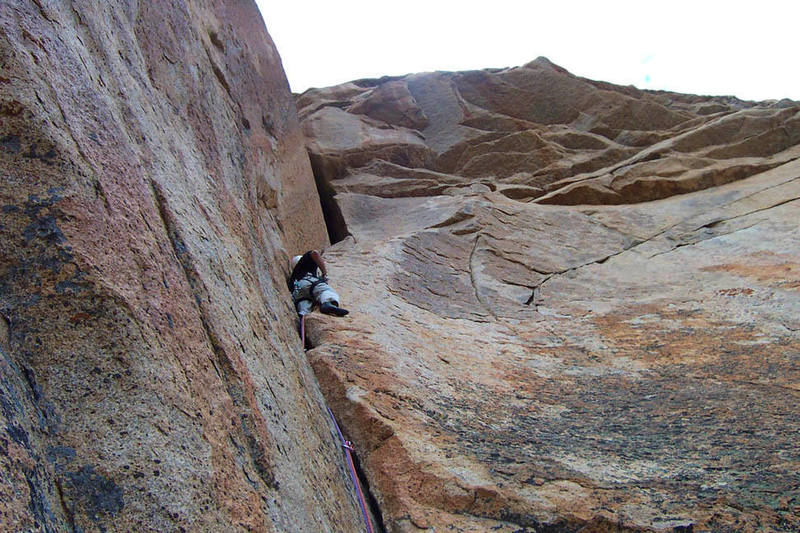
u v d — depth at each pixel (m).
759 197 9.43
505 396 4.57
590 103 13.97
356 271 7.39
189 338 2.10
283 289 5.14
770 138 11.58
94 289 1.81
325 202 11.57
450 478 3.14
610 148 12.81
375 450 3.51
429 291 7.23
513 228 9.39
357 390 4.00
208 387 2.04
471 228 9.14
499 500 2.96
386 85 14.48
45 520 1.33
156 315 1.99
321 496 2.43
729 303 6.39
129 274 1.99
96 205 2.02
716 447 3.42
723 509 2.71
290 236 8.09
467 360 5.29
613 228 9.45
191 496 1.66
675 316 6.34
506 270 8.13
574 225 9.67
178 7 4.71
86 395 1.65
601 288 7.57
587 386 4.84
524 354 5.67
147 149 2.71
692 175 10.68
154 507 1.56
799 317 5.68
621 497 2.90
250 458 2.04
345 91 15.43
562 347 5.86
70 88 2.25
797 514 2.64
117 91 2.71
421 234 8.73
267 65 8.94
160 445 1.69
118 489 1.54
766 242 7.86
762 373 4.63
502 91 14.35
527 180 12.34
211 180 3.65
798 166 10.32
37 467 1.42
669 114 13.63
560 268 8.32
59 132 2.04
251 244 3.98
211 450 1.84
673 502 2.82
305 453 2.54
